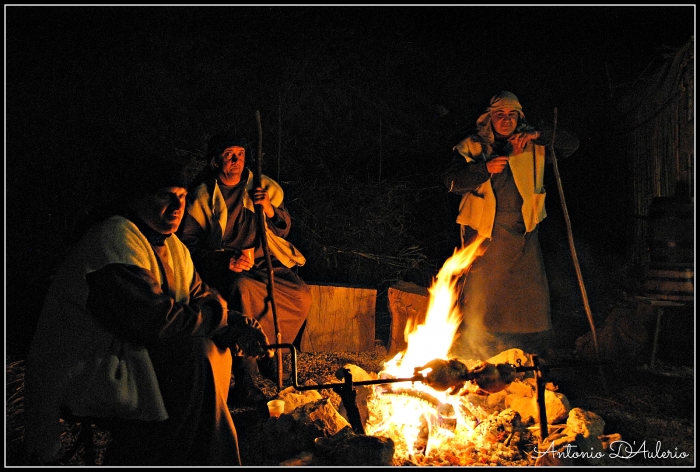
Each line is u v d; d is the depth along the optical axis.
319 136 8.37
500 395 4.25
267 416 3.96
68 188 7.27
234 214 5.00
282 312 4.97
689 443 3.75
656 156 6.90
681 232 5.18
